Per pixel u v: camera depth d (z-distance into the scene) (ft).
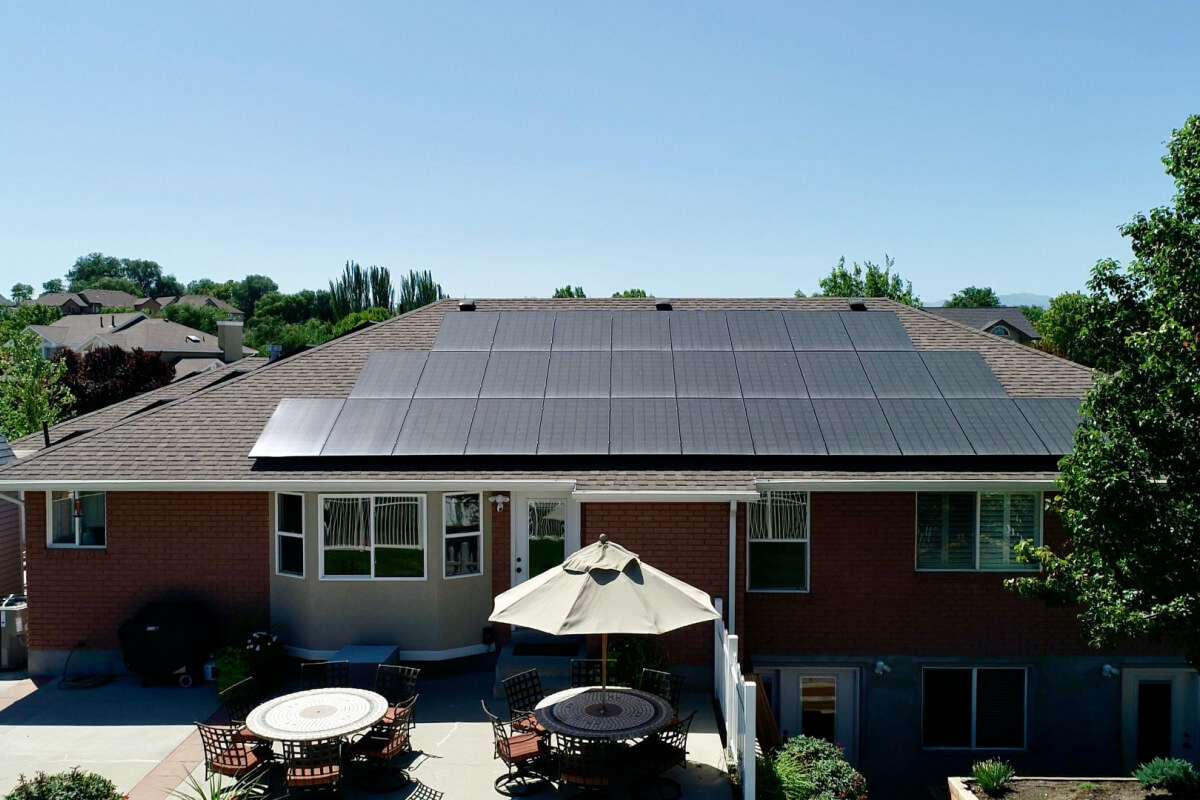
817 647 48.93
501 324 61.77
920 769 48.98
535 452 47.88
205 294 554.87
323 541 48.57
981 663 48.73
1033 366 58.39
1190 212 34.63
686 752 37.40
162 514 49.60
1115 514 34.27
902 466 47.11
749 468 47.06
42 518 49.65
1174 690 49.29
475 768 36.88
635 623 31.76
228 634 49.60
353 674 45.24
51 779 30.27
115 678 49.03
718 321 61.57
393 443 48.73
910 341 59.16
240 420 53.11
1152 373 33.76
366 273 354.95
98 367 151.02
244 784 33.47
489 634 49.62
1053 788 39.24
